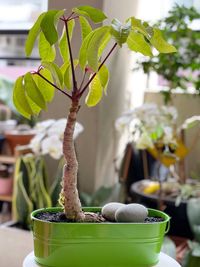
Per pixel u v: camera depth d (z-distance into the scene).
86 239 0.75
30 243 1.42
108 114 2.09
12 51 2.31
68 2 1.72
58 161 2.06
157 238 0.78
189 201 1.76
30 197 1.85
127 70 2.25
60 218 0.80
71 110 0.76
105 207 0.83
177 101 2.29
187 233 1.85
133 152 2.16
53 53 0.84
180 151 1.92
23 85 0.77
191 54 1.89
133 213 0.78
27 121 2.71
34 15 2.22
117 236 0.76
